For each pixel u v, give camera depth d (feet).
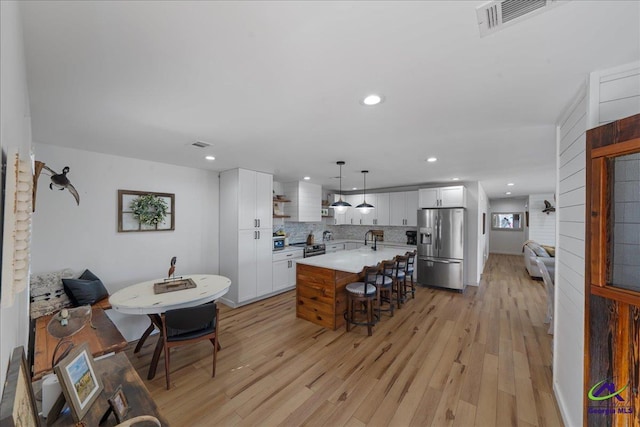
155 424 3.18
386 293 14.67
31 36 3.76
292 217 18.43
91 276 9.66
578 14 3.43
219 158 11.50
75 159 9.77
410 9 3.35
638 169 3.97
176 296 8.32
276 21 3.55
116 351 6.38
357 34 3.81
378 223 21.59
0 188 2.23
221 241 14.66
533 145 9.28
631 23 3.56
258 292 14.83
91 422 3.27
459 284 16.76
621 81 4.62
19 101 3.52
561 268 6.82
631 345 3.87
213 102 5.99
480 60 4.46
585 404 4.52
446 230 17.30
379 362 8.65
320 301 11.67
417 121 7.13
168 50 4.17
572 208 5.98
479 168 13.51
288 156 11.05
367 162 12.24
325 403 6.78
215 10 3.36
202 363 8.59
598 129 4.31
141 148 9.79
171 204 12.62
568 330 6.15
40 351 6.14
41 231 9.05
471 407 6.66
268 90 5.47
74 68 4.62
